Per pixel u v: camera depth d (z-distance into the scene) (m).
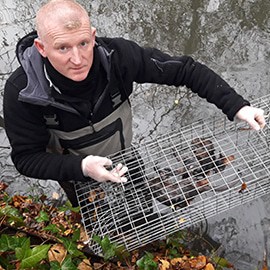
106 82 2.11
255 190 2.41
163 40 4.42
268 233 3.13
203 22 4.51
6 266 1.87
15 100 2.08
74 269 1.95
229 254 3.07
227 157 2.47
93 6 4.72
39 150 2.23
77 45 1.84
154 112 3.93
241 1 4.60
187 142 2.56
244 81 4.04
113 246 2.21
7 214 2.40
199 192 2.45
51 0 1.89
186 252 2.99
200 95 2.34
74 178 2.17
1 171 3.63
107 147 2.39
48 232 2.63
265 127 2.57
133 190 2.42
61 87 2.01
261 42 4.31
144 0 4.72
